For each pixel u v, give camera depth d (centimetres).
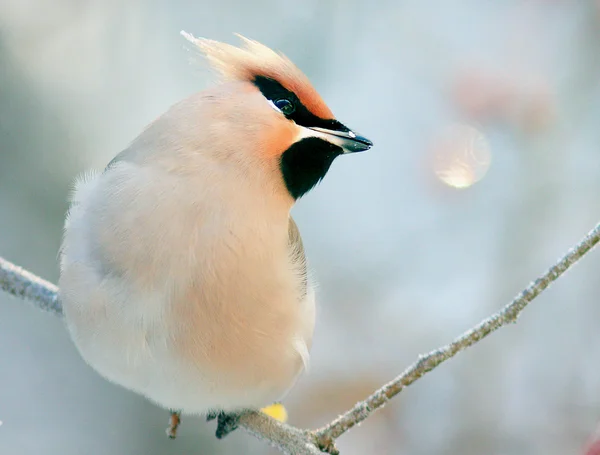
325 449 824
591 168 1323
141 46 1430
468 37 1391
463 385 1262
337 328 1325
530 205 1331
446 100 1318
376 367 1273
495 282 1336
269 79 758
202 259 711
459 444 1229
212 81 769
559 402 1257
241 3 1445
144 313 710
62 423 1273
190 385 749
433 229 1383
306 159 757
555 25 1362
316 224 1414
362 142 761
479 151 1305
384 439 1224
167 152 727
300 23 1448
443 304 1348
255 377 760
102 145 1380
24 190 1329
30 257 1302
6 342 1309
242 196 726
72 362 1313
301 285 769
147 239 705
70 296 728
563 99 1317
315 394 1232
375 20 1449
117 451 1269
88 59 1412
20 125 1348
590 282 1325
